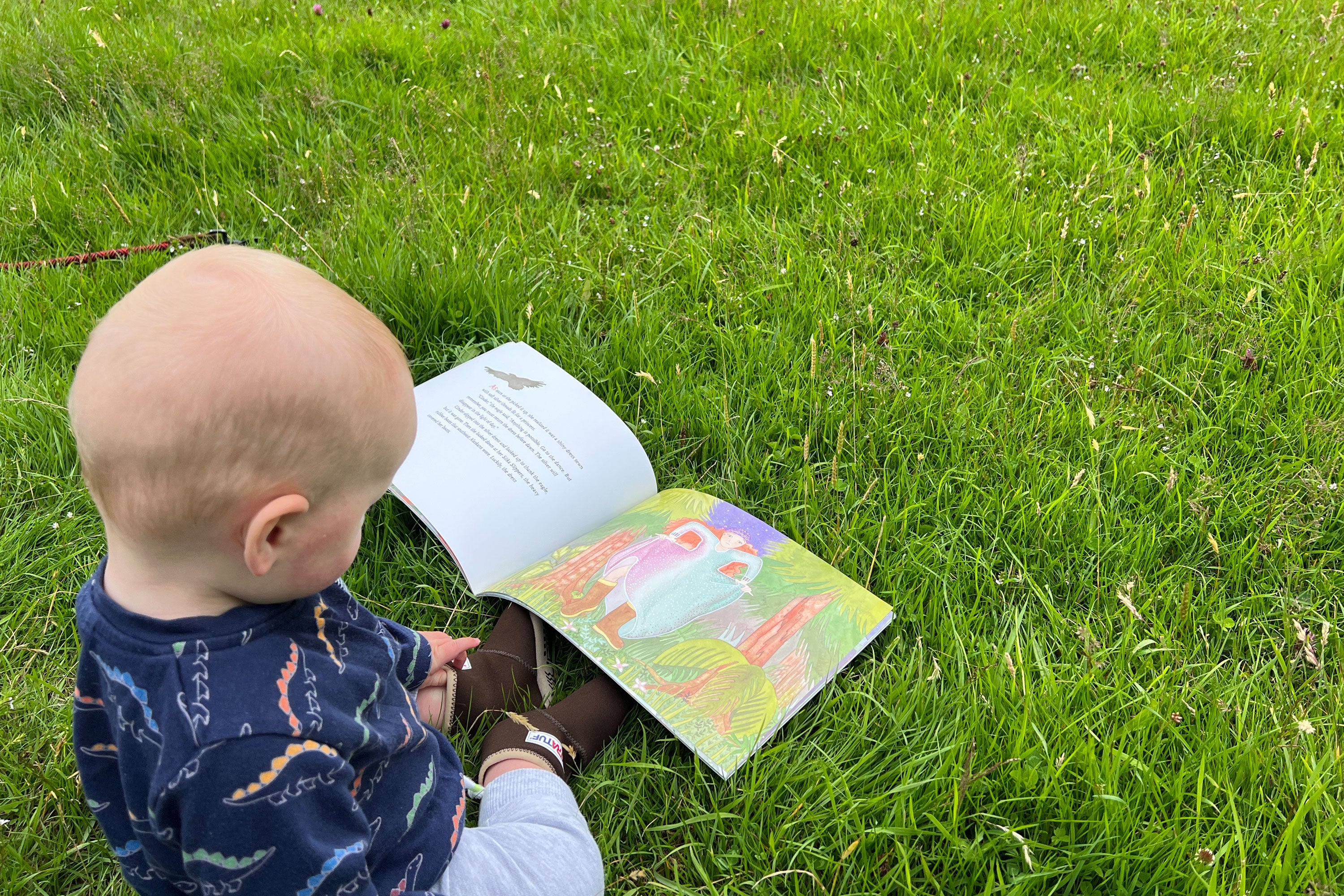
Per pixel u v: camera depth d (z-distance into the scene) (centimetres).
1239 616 171
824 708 156
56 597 167
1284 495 188
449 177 279
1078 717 147
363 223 256
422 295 229
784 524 190
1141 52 340
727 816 140
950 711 154
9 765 143
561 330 230
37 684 155
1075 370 220
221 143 288
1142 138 299
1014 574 178
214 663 95
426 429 188
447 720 152
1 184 267
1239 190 273
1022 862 135
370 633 114
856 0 370
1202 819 138
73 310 229
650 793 148
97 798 109
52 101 307
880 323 230
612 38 354
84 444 90
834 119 305
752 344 223
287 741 95
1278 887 128
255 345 88
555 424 192
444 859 117
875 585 177
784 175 281
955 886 134
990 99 318
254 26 365
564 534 179
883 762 147
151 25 352
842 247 242
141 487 90
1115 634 168
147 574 97
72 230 255
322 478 95
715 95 319
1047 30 354
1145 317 233
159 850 100
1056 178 281
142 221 260
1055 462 195
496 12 383
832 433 204
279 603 102
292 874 96
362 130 301
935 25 352
